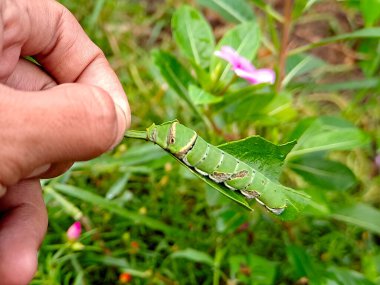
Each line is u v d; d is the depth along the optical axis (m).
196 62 0.17
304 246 0.20
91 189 0.20
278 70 0.19
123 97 0.11
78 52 0.11
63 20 0.11
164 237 0.20
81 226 0.19
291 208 0.10
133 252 0.18
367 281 0.16
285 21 0.18
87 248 0.18
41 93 0.08
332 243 0.20
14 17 0.10
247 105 0.17
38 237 0.10
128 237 0.18
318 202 0.17
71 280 0.18
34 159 0.08
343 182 0.18
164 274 0.19
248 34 0.18
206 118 0.18
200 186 0.21
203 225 0.21
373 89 0.22
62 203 0.17
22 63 0.11
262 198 0.10
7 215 0.10
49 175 0.10
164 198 0.20
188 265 0.19
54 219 0.19
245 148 0.10
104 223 0.19
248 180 0.10
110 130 0.08
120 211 0.17
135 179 0.21
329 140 0.17
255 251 0.20
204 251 0.19
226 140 0.18
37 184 0.11
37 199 0.11
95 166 0.19
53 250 0.18
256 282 0.17
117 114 0.09
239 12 0.20
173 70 0.17
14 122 0.08
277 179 0.10
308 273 0.16
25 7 0.10
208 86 0.16
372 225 0.17
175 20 0.18
